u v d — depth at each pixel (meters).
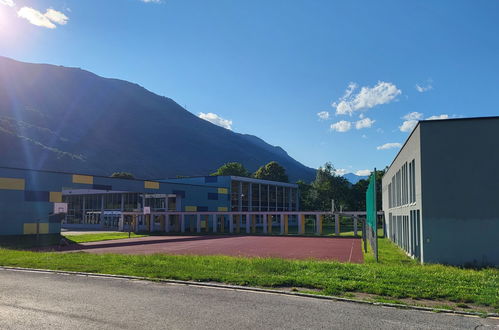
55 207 34.66
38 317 7.88
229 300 9.44
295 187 91.19
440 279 11.52
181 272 13.00
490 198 17.72
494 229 17.52
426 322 7.67
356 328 7.29
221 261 15.79
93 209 69.12
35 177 34.72
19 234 32.91
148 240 38.69
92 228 67.00
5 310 8.44
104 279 12.47
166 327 7.28
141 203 62.91
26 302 9.20
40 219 34.53
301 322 7.63
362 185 92.06
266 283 11.09
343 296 9.69
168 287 11.08
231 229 54.56
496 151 17.89
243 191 72.88
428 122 18.62
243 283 11.28
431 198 18.27
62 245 31.50
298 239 40.78
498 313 8.23
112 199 66.94
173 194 55.28
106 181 43.69
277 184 82.94
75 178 39.16
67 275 13.32
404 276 12.07
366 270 13.15
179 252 25.25
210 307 8.77
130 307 8.75
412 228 21.95
